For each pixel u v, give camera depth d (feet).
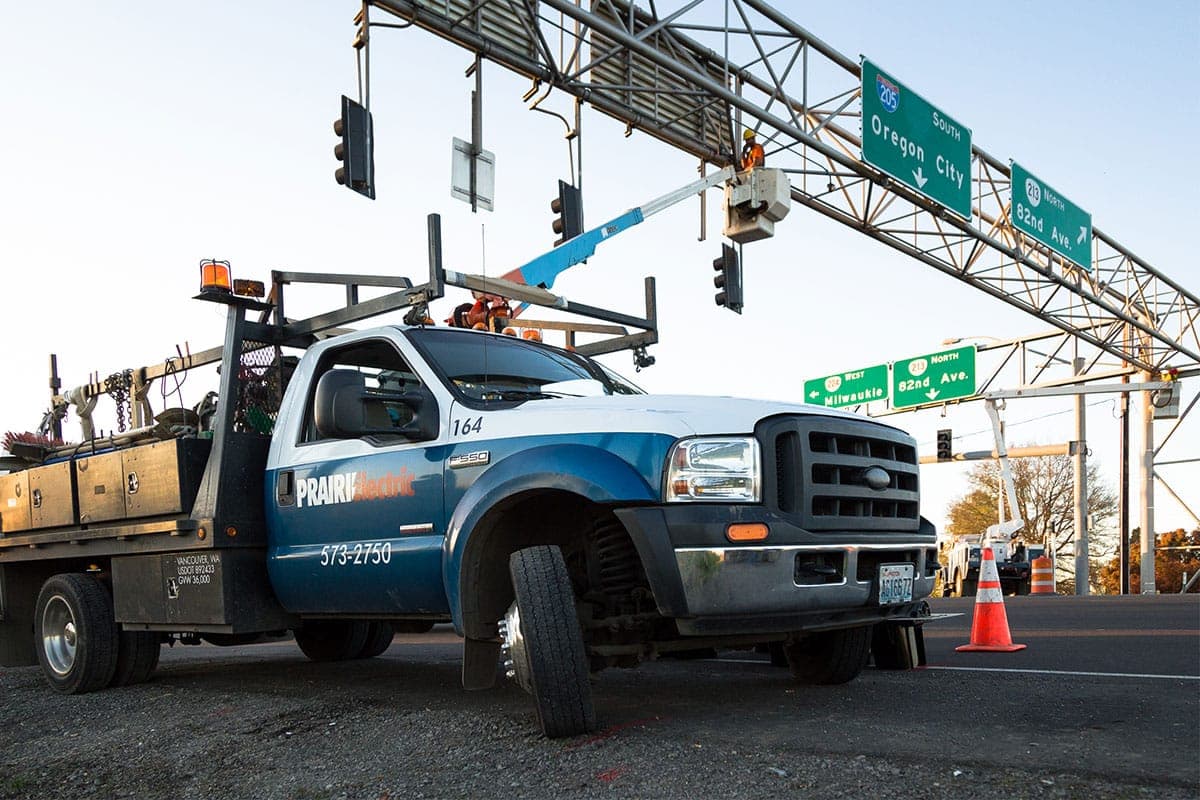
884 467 15.30
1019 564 84.99
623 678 20.08
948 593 96.17
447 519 15.90
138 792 13.23
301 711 17.67
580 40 38.99
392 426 17.90
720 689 17.99
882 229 53.98
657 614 14.14
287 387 20.36
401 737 14.87
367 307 19.36
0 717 19.54
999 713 14.60
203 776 13.73
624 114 41.45
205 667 26.43
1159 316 78.54
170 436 21.30
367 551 17.17
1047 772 10.88
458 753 13.47
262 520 19.80
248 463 19.80
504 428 15.51
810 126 48.39
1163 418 86.38
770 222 44.91
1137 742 12.32
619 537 14.90
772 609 13.50
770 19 43.62
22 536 24.67
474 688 15.19
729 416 14.08
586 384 17.19
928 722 13.97
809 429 14.25
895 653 20.01
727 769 11.55
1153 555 86.17
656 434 13.91
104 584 22.65
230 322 20.33
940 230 55.77
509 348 18.72
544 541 15.74
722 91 41.42
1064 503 167.73
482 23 35.99
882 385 103.65
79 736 17.06
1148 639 25.72
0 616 24.73
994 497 174.50
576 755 12.72
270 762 14.11
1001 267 62.28
